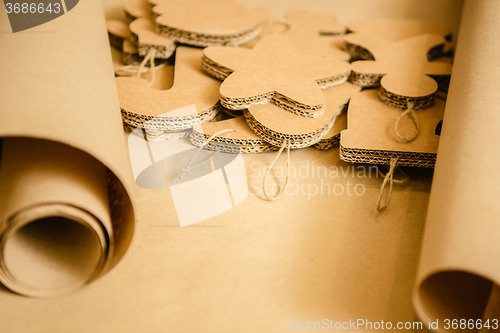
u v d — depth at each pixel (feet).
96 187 1.28
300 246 1.36
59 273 1.27
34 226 1.32
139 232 1.37
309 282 1.30
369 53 1.77
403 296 1.29
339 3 2.09
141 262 1.33
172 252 1.34
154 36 1.74
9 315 1.25
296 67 1.60
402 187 1.49
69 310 1.26
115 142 1.26
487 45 1.48
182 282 1.30
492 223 1.14
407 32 1.91
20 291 1.26
